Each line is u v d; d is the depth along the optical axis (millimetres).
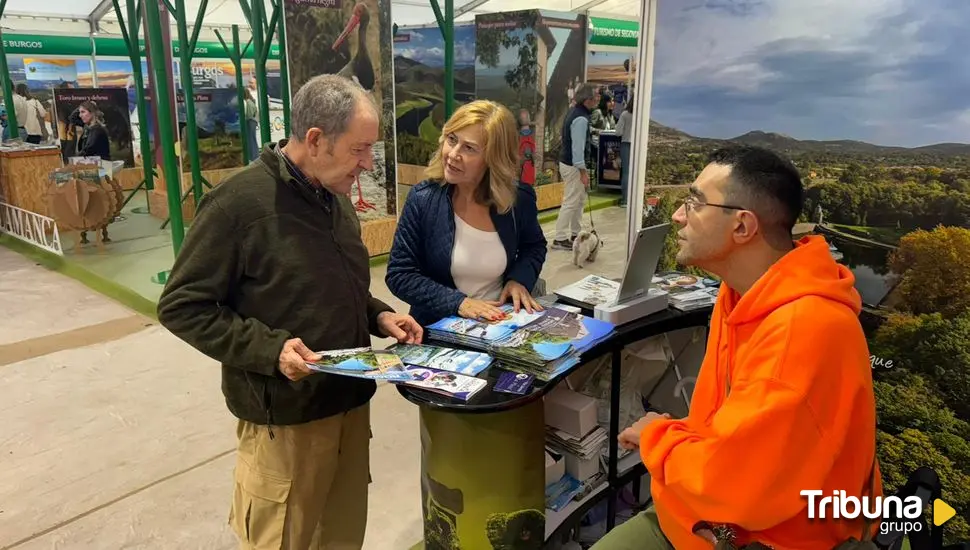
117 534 2664
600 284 2527
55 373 4180
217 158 9328
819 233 2354
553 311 2217
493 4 10148
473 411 1647
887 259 2229
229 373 1728
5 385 4008
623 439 1762
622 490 2697
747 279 1437
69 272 6473
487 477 1921
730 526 1409
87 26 11250
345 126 1535
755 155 1393
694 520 1440
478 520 1963
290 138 1650
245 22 10883
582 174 7105
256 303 1652
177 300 1563
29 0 10180
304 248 1657
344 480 1993
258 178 1618
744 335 1388
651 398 2688
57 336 4812
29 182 7523
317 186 1688
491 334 1990
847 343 1272
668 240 2738
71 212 6914
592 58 10109
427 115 9906
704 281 2555
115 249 7219
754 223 1375
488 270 2326
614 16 10359
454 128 2176
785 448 1238
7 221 7582
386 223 6762
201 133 9125
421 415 2037
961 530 2191
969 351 2113
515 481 1939
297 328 1683
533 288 2441
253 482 1783
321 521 2004
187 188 8500
